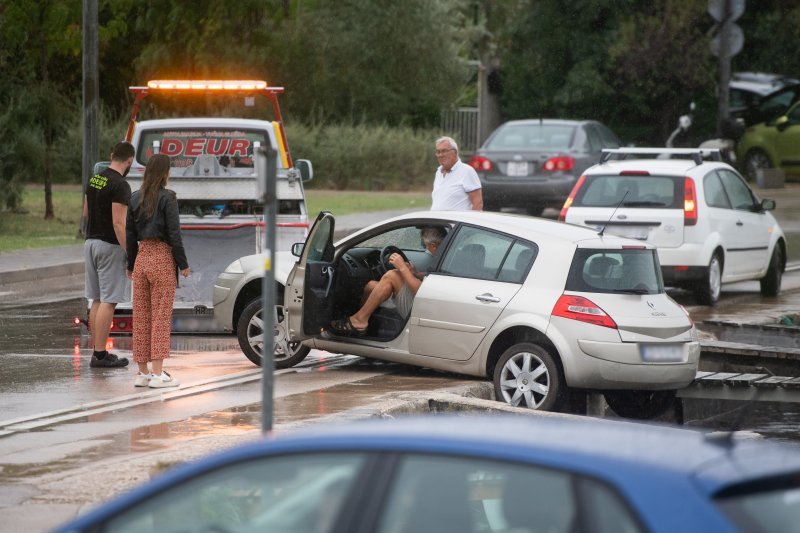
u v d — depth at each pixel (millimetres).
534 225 34312
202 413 30578
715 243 51531
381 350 35562
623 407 35594
